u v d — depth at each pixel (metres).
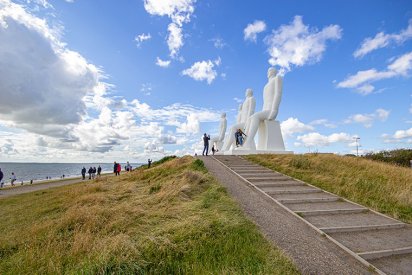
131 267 3.86
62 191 14.09
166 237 4.73
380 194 8.41
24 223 7.74
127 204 7.45
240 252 4.39
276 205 7.47
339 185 9.44
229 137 23.91
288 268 4.02
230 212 6.21
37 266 4.48
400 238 5.48
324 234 5.45
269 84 21.94
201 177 9.75
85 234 5.36
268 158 15.23
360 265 4.38
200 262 4.13
